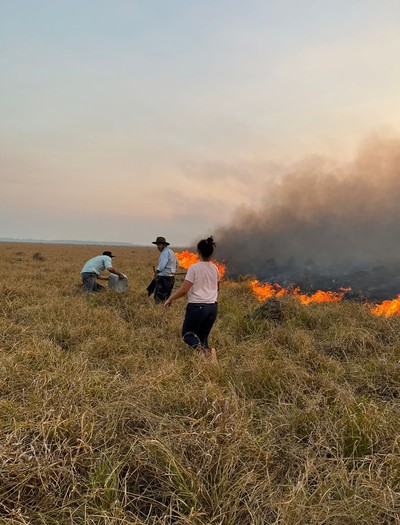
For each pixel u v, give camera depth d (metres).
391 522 2.24
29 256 27.84
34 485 2.32
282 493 2.43
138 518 2.10
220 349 5.73
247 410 3.59
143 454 2.65
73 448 2.61
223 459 2.61
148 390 3.67
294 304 8.09
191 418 3.02
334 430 3.16
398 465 2.68
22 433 2.75
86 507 2.16
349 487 2.48
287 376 4.35
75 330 6.12
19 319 6.94
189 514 2.13
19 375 4.06
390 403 3.96
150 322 7.23
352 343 5.97
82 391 3.56
